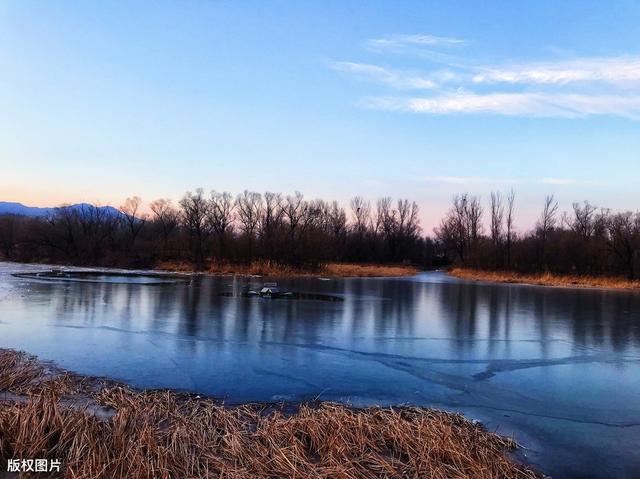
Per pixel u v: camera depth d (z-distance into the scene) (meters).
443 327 19.64
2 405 7.86
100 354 13.12
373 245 94.69
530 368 13.28
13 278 36.69
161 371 11.67
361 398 10.13
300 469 6.50
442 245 102.88
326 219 79.06
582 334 18.92
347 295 31.09
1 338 14.80
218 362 12.69
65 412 7.49
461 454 6.98
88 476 5.95
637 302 31.70
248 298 27.03
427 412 9.05
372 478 6.40
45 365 11.81
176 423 7.82
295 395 10.15
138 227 75.06
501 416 9.39
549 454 7.69
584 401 10.46
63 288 29.88
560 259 58.66
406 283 45.75
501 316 23.53
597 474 7.07
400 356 14.17
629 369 13.38
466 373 12.52
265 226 57.41
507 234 64.44
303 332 17.38
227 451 6.96
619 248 56.06
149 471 6.12
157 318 19.31
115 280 37.03
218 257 53.44
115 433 6.93
